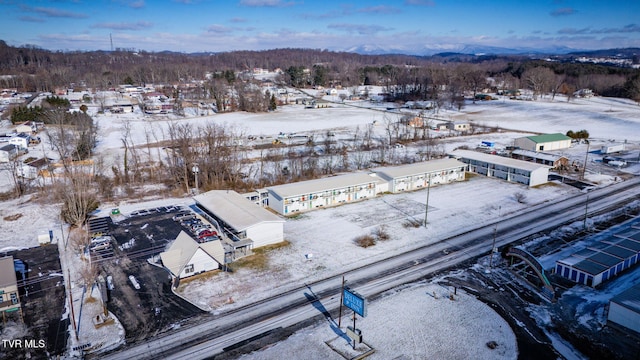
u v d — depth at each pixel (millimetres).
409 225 50688
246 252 43344
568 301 35281
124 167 71000
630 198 60656
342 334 30844
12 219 51906
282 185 58031
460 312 33562
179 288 36812
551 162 76500
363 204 58281
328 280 38281
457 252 43844
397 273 39594
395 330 31328
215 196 53625
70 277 38688
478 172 74875
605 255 40844
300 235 47750
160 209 55938
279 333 31016
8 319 32469
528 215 54062
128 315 33000
